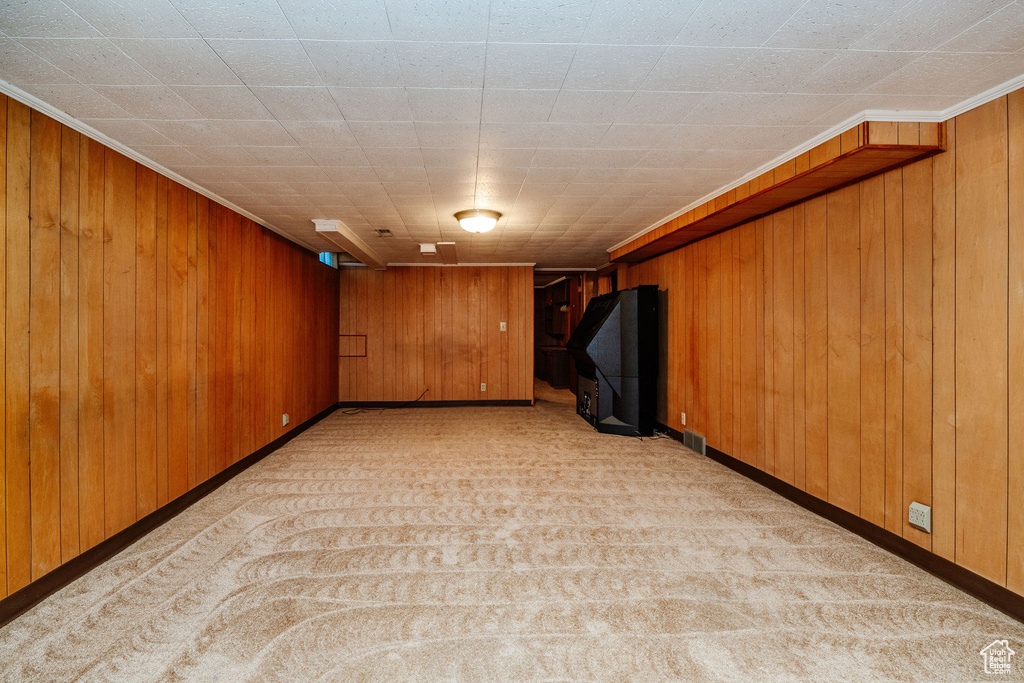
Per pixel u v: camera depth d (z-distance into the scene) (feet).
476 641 5.61
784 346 10.52
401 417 19.57
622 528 8.77
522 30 4.95
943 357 6.97
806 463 9.84
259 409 13.35
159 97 6.32
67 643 5.55
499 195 10.96
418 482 11.34
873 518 8.20
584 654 5.39
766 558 7.63
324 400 19.53
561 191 10.68
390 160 8.70
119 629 5.82
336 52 5.32
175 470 9.53
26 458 6.29
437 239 16.24
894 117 6.89
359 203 11.57
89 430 7.36
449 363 22.24
